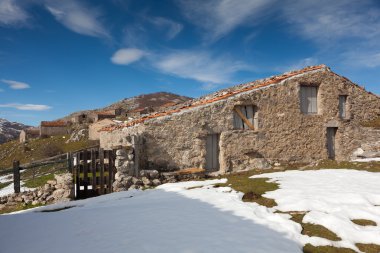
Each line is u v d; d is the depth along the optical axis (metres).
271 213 5.69
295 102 14.51
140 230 4.81
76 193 9.90
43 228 5.50
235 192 7.47
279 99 14.20
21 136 64.44
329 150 15.33
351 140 15.44
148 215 5.67
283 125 14.20
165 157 11.89
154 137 11.78
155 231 4.71
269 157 13.80
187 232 4.59
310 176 9.07
